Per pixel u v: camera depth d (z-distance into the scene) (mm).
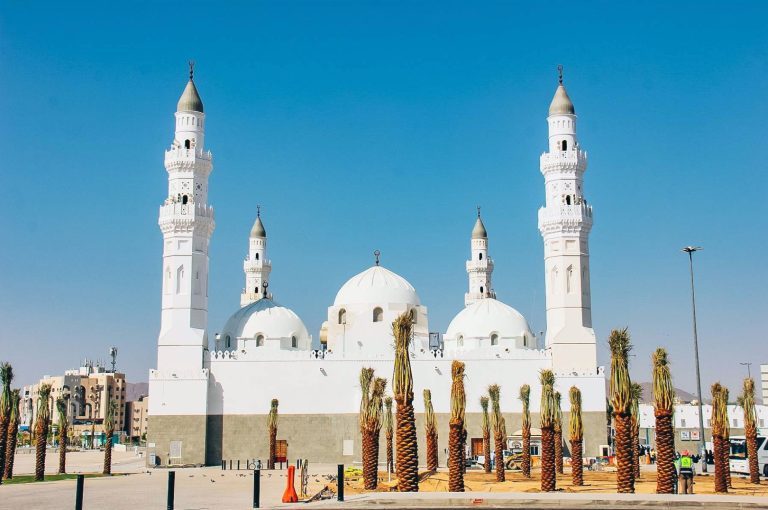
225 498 62219
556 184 125750
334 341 127875
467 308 137125
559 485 71812
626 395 57000
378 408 73688
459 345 132875
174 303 123750
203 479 88438
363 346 125562
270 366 123000
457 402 61125
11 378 86750
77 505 46500
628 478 56031
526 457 85250
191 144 126812
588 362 120375
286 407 121750
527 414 86062
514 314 133375
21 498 62344
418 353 122625
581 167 126062
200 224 125688
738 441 85438
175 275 124250
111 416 102438
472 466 106062
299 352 123438
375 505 46062
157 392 120750
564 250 123750
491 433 119625
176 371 121188
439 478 77188
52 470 113750
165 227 125438
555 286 123188
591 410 118625
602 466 103438
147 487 75125
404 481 55312
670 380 55438
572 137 126375
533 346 132625
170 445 119562
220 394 122188
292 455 120562
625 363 57625
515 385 121125
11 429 89875
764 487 69000
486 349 122375
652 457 113438
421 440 120438
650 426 150750
